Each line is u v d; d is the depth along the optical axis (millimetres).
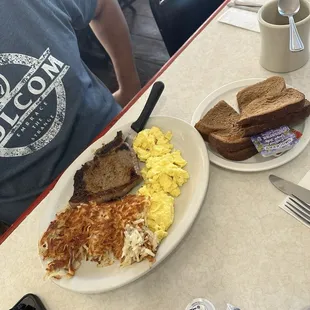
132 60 1407
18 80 934
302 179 657
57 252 659
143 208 657
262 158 702
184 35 1233
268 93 751
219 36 980
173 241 611
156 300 604
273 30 746
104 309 618
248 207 658
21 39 938
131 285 630
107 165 756
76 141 1023
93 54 2225
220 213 665
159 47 2205
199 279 604
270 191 665
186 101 865
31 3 961
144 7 2496
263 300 556
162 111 863
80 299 641
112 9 1272
